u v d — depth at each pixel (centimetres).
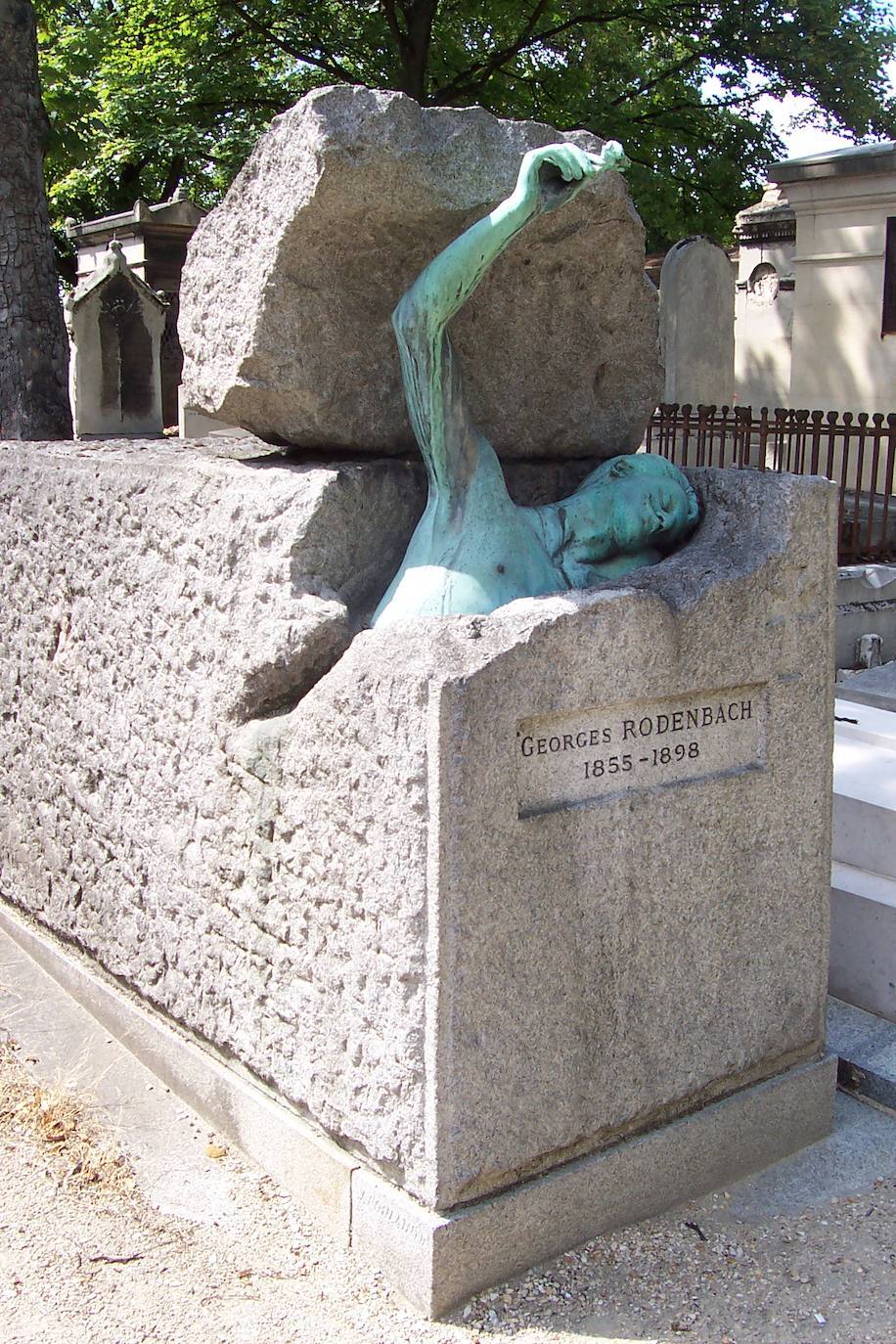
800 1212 314
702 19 1762
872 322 1197
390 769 269
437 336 302
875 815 412
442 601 301
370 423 334
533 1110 285
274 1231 300
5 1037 385
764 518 321
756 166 1914
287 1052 312
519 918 276
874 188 1167
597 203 323
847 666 836
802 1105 341
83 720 391
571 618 276
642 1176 306
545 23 1798
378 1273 286
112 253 1254
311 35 1780
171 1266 286
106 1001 390
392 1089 278
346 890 286
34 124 717
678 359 1138
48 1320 266
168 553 344
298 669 306
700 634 300
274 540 310
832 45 1752
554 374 356
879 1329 273
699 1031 316
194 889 343
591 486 340
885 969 396
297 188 294
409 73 1697
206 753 332
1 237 714
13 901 452
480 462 317
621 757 294
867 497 1075
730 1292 284
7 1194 309
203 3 1723
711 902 314
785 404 1470
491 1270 280
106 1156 326
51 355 732
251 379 319
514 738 270
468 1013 271
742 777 316
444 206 306
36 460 414
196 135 1797
